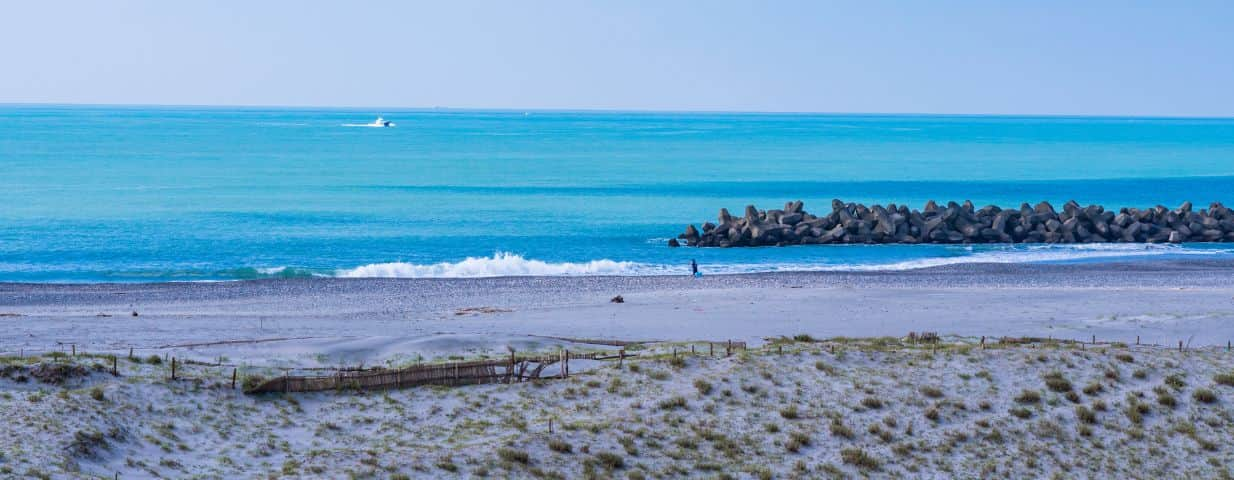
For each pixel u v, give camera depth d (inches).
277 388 1103.0
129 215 3622.0
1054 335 1520.7
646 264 2664.9
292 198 4284.0
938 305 1819.6
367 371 1170.0
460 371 1171.3
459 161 6776.6
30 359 1141.1
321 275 2472.9
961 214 3272.6
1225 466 986.1
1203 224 3309.5
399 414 1066.1
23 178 5073.8
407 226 3447.3
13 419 918.4
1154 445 1024.9
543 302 1935.3
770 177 5738.2
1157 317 1673.2
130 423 962.7
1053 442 1027.9
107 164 6117.1
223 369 1169.4
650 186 5064.0
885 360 1248.8
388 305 1909.4
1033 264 2672.2
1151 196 4881.9
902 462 976.9
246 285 2170.3
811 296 1921.8
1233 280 2304.4
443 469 902.4
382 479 876.0
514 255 2851.9
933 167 6737.2
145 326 1558.8
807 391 1137.4
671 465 944.9
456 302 1943.9
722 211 3255.4
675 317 1699.1
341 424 1033.5
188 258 2706.7
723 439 1009.5
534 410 1085.8
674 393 1124.5
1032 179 5767.7
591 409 1088.2
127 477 845.2
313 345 1359.5
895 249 3009.4
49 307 1878.7
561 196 4505.4
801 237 3105.3
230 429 996.6
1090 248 3053.6
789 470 946.1
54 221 3417.8
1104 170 6599.4
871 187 5182.1
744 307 1800.0
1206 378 1175.6
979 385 1157.1
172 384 1071.6
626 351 1349.7
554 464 932.0
